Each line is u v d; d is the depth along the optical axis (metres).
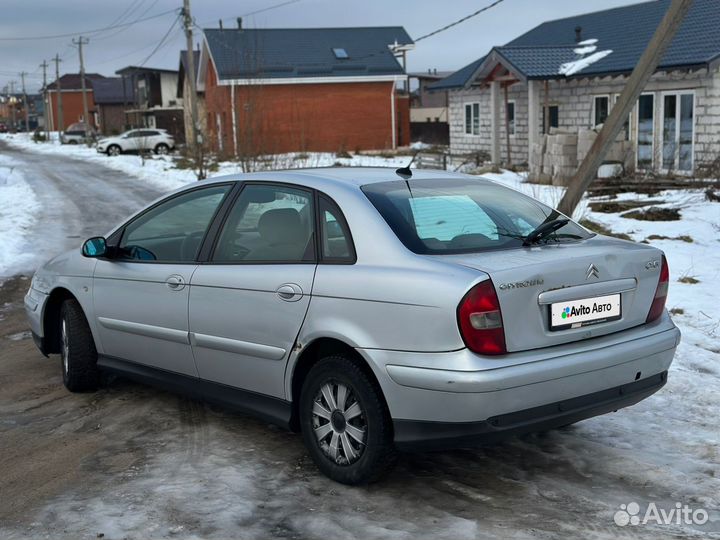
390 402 4.09
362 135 43.94
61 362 6.47
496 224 4.66
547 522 3.97
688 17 23.31
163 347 5.39
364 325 4.17
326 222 4.57
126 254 5.76
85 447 5.12
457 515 4.06
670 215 14.16
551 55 25.75
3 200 23.80
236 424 5.45
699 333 7.33
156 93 69.31
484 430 3.89
